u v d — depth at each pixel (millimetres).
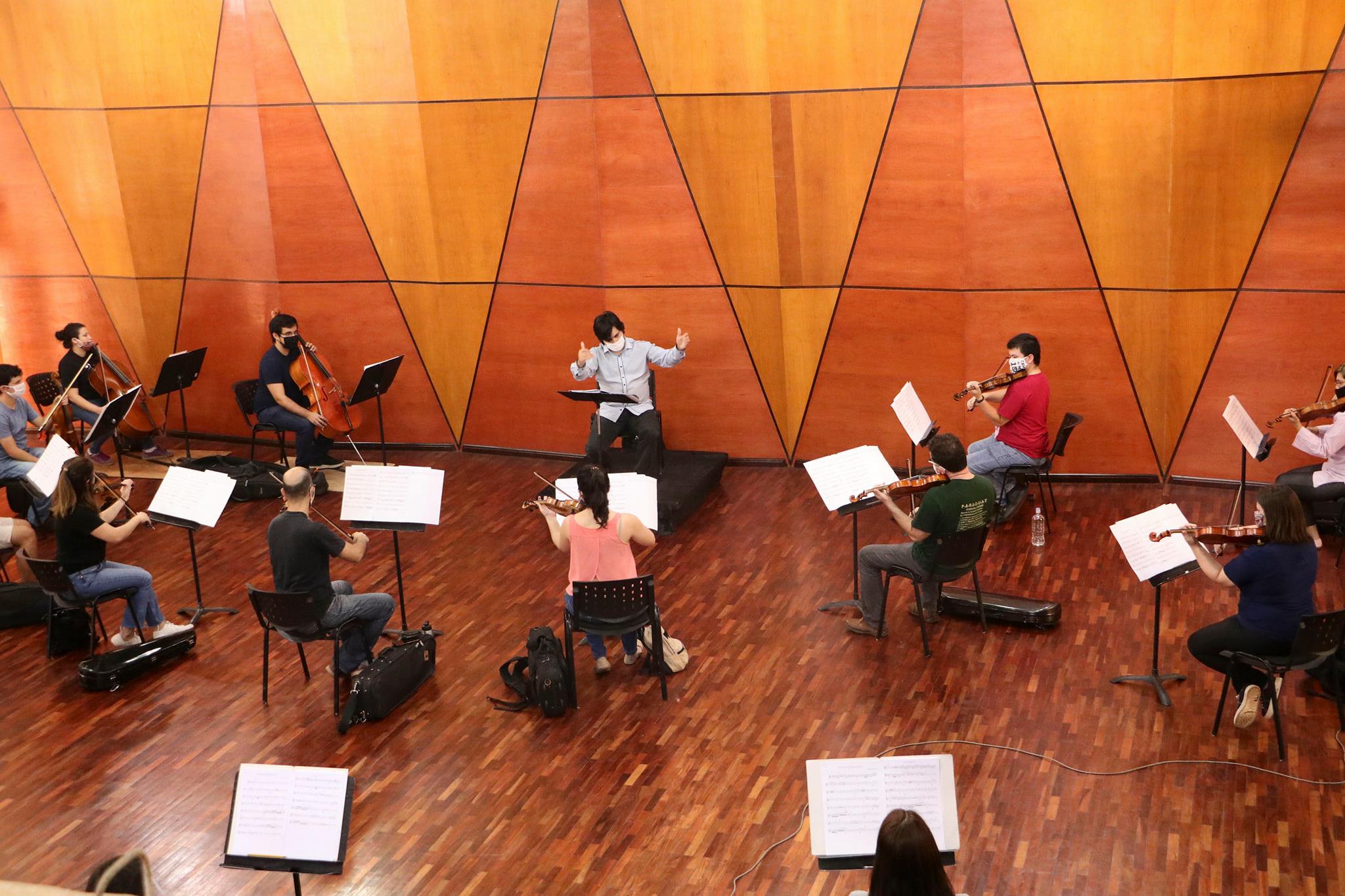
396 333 8992
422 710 5645
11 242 9484
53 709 5785
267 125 8719
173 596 6953
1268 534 4879
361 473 5922
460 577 7055
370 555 7395
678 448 8664
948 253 7719
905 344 7992
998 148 7453
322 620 5605
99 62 8891
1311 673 5391
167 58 8766
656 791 4953
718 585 6801
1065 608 6305
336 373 9164
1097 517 7398
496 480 8594
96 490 6309
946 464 5633
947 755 3639
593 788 4996
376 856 4617
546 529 7707
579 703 5652
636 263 8320
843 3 7465
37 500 7773
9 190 9352
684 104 7910
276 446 9477
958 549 5746
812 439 8430
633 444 8094
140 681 6023
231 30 8578
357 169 8648
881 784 3631
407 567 7211
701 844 4609
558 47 8031
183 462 8656
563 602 5805
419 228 8672
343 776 3809
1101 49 7137
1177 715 5293
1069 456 7949
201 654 6273
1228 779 4840
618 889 4383
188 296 9312
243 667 6121
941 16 7336
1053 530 7258
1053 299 7645
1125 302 7539
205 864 4621
